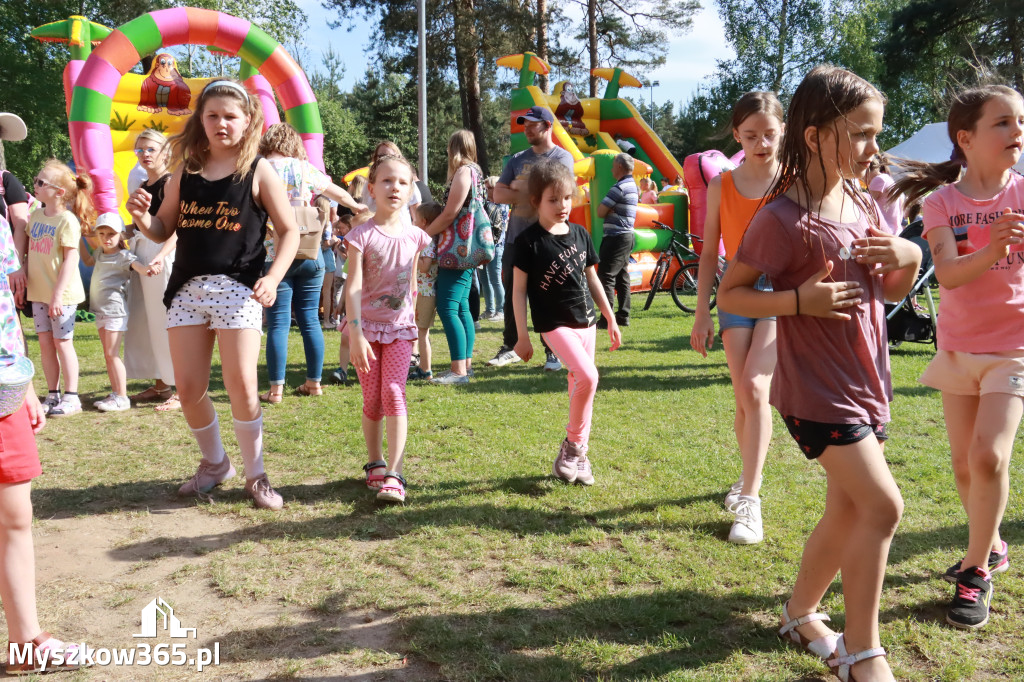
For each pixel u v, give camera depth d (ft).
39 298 17.83
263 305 12.21
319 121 38.17
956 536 11.11
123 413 18.01
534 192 12.99
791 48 137.18
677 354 25.89
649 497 12.69
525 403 19.01
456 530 11.41
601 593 9.45
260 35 36.29
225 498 12.73
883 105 7.27
